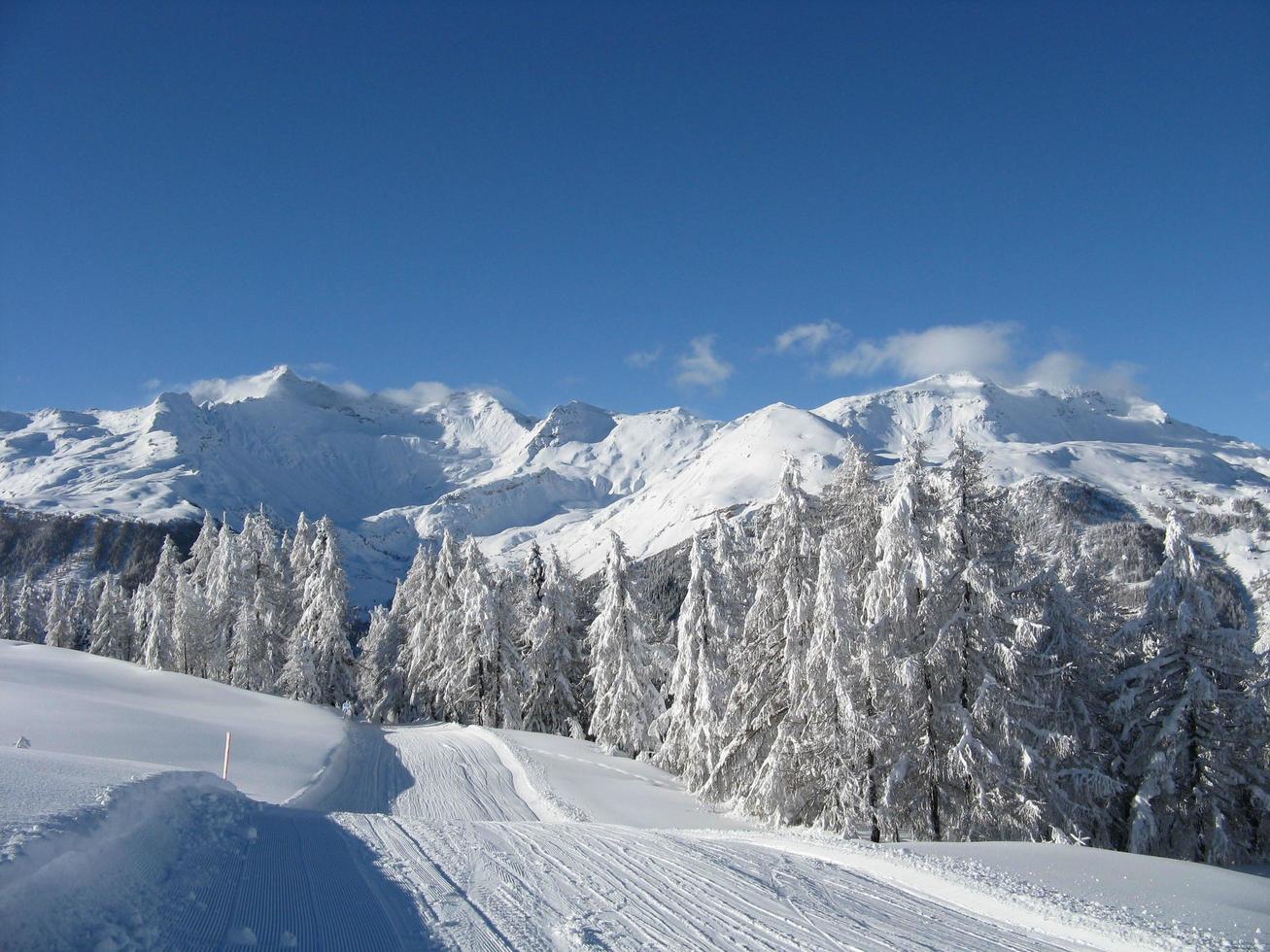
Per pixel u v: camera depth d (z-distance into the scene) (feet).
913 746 76.95
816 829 78.95
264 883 33.35
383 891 33.42
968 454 77.41
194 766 88.38
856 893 40.40
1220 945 35.32
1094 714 89.25
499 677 167.22
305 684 184.14
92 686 150.82
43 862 24.09
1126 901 42.34
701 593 115.75
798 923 33.53
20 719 99.40
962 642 74.84
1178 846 83.92
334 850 40.81
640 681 141.59
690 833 67.15
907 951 30.81
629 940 29.45
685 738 117.08
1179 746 83.25
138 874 28.94
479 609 165.99
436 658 186.70
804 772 82.53
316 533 217.36
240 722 127.03
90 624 300.81
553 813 88.99
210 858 35.47
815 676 79.82
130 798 35.55
